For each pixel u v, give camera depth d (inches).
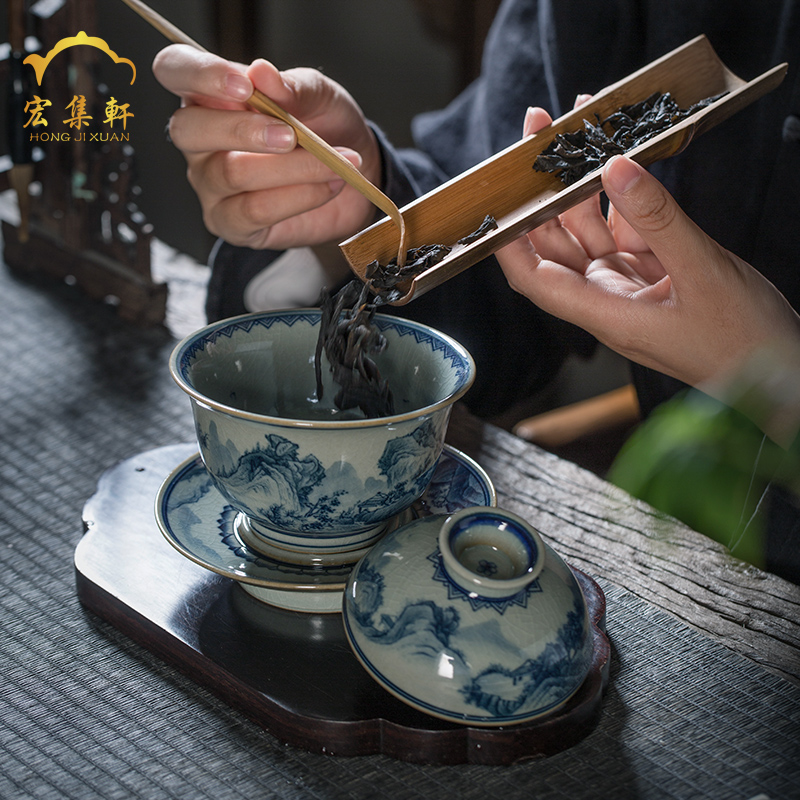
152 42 73.4
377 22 81.0
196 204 75.7
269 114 32.1
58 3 42.3
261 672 28.8
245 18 76.9
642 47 43.6
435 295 40.3
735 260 31.5
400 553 28.1
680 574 32.0
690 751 28.0
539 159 32.5
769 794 27.3
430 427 29.2
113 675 29.5
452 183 31.8
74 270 45.5
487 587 27.2
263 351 31.8
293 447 28.5
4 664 29.6
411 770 27.7
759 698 29.1
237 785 27.5
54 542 32.7
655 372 41.6
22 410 37.5
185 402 38.2
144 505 32.9
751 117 40.2
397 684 27.5
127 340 41.6
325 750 28.0
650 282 35.4
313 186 35.0
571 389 61.5
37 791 27.3
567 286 32.1
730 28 41.0
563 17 43.1
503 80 47.3
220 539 30.7
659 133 32.7
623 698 29.0
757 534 32.3
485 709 27.2
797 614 31.0
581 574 31.0
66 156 44.3
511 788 27.4
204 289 47.9
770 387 23.6
